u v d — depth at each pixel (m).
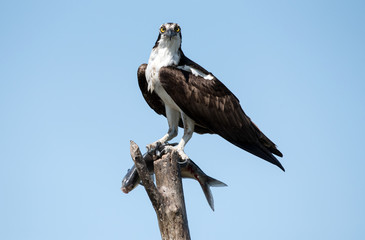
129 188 10.52
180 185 9.38
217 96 12.12
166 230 9.00
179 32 12.12
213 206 10.55
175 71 11.83
